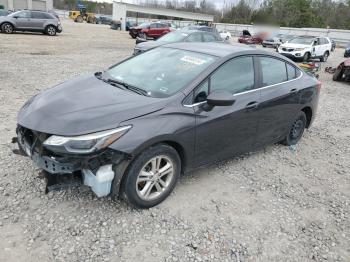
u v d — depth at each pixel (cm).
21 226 310
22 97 704
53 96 360
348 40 4716
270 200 397
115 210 342
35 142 314
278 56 490
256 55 448
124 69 438
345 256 321
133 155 310
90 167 300
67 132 296
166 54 441
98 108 324
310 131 668
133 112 323
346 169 508
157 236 316
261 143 477
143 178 335
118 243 302
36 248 287
